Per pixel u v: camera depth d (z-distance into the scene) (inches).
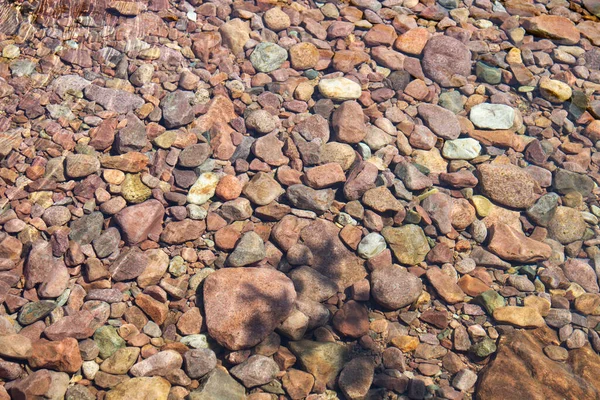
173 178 33.3
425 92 39.2
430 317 30.5
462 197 35.0
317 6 43.9
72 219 31.0
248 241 31.1
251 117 36.0
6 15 38.8
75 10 40.1
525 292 32.2
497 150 37.4
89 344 27.5
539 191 35.9
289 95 38.0
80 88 36.1
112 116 34.9
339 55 40.4
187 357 27.4
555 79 41.9
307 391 27.4
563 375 28.4
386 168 35.5
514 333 30.2
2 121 34.0
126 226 30.6
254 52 39.5
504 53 42.9
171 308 29.5
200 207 32.6
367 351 29.1
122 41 38.9
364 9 44.4
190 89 37.1
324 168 33.9
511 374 28.2
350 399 27.3
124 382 26.7
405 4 45.4
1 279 28.8
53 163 32.6
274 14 41.8
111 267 30.0
